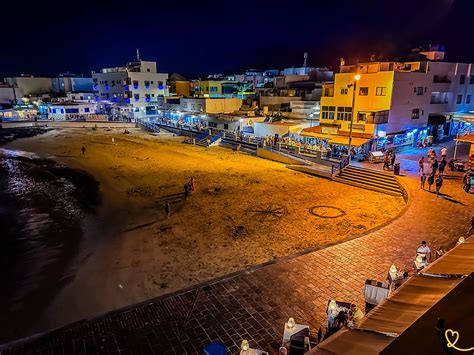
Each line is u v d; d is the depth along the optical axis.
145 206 24.61
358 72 36.81
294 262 13.79
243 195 26.25
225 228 20.11
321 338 8.73
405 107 36.00
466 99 43.44
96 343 9.59
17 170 36.59
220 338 9.73
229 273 14.12
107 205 25.19
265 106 58.97
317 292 11.77
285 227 19.97
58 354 9.20
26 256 17.70
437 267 6.30
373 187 26.77
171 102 73.62
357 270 13.14
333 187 27.88
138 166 36.91
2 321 12.66
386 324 5.14
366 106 35.94
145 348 9.38
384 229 16.77
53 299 13.91
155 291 14.07
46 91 99.75
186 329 10.10
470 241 7.12
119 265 16.36
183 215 22.50
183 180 30.95
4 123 64.94
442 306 4.64
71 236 20.08
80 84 102.81
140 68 81.88
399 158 32.53
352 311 9.29
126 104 79.69
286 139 42.31
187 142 51.41
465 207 19.75
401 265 13.43
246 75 109.25
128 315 10.78
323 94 40.19
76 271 16.00
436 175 26.53
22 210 24.69
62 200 26.72
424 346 3.96
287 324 9.12
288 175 32.09
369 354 4.61
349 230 19.31
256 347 9.35
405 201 22.86
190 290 12.05
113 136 58.41
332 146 35.91
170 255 17.08
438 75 38.81
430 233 16.28
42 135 59.41
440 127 40.66
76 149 47.25
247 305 11.14
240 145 45.62
